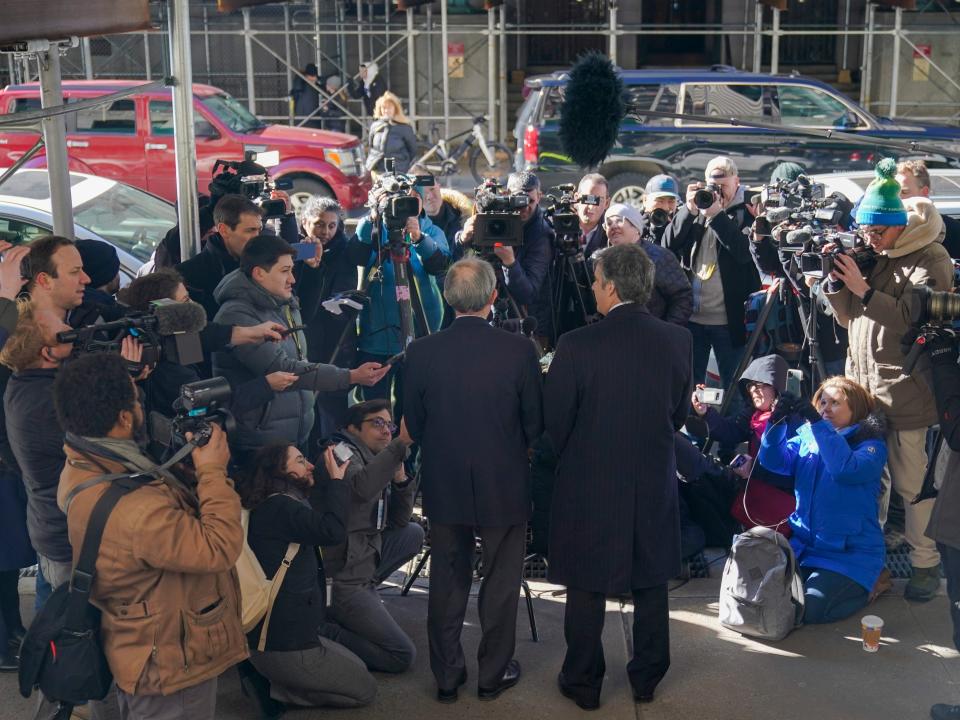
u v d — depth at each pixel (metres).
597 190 6.55
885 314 4.71
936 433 4.71
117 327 3.69
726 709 4.21
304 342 5.05
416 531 5.07
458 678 4.29
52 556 3.99
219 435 3.34
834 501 4.88
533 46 18.27
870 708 4.20
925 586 5.00
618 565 4.11
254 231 5.21
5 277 4.04
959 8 16.83
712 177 6.52
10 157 12.48
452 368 4.15
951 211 8.08
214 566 3.19
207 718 3.39
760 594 4.65
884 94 17.27
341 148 12.58
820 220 5.66
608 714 4.19
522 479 4.20
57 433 3.87
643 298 4.14
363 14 17.08
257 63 17.12
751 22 17.48
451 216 7.14
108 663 3.26
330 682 4.11
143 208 8.20
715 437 5.61
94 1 4.34
